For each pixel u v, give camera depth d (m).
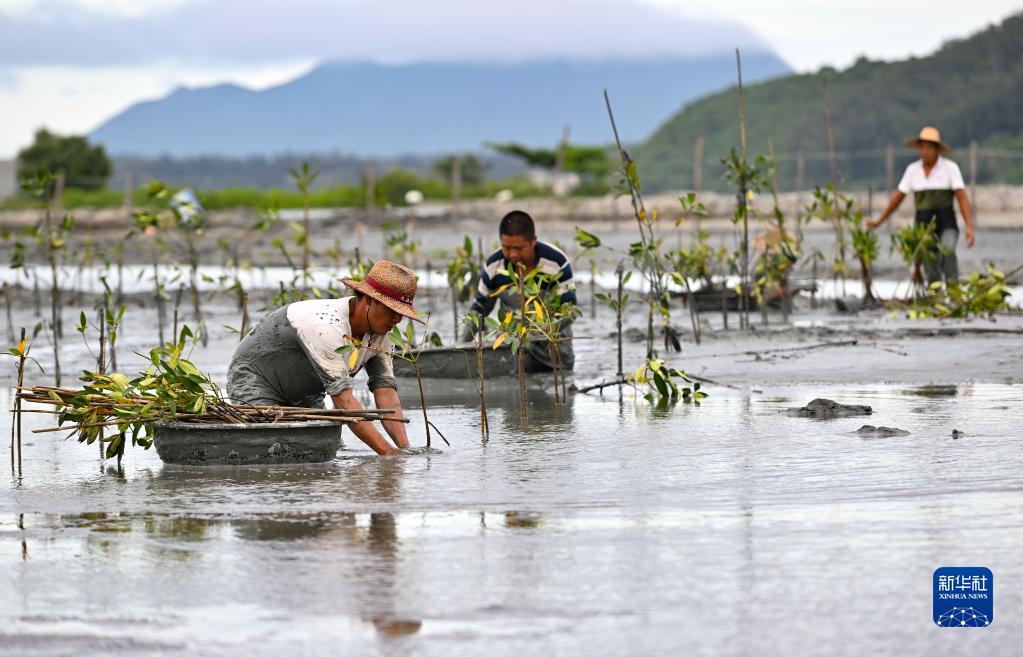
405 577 8.84
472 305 18.97
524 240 18.11
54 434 15.34
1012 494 10.86
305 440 12.82
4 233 27.38
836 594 8.30
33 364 22.33
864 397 16.72
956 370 19.14
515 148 122.75
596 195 116.50
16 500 11.44
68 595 8.59
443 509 10.79
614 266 45.00
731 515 10.40
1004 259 42.03
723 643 7.49
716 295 29.52
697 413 15.74
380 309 13.02
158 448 13.00
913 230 28.12
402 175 119.44
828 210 30.27
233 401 13.56
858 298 32.16
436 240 60.16
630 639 7.58
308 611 8.18
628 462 12.60
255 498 11.29
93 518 10.73
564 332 19.12
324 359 13.02
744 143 24.14
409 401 17.38
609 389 18.20
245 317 16.62
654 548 9.45
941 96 146.00
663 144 156.75
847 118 145.38
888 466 12.06
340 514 10.68
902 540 9.52
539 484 11.66
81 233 72.81
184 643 7.67
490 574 8.88
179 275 26.56
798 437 13.78
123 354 23.59
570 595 8.38
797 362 20.39
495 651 7.44
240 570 9.09
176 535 10.10
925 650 7.34
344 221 76.94
